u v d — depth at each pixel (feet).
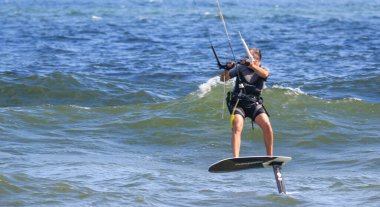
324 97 244.01
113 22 601.21
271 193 129.80
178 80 282.56
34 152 165.68
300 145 180.14
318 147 178.29
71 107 210.59
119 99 241.96
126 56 362.12
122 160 162.30
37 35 474.49
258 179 145.07
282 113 204.23
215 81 230.89
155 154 171.73
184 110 207.41
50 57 357.82
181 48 399.24
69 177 139.85
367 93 248.32
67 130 189.78
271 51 384.68
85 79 260.21
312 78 284.20
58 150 169.17
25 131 186.29
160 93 251.80
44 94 246.06
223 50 393.50
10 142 174.29
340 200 126.62
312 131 190.19
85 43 426.10
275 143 181.98
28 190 127.85
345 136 185.88
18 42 427.74
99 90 249.55
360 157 165.37
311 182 142.00
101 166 152.05
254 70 127.85
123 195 127.75
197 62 339.16
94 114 206.90
